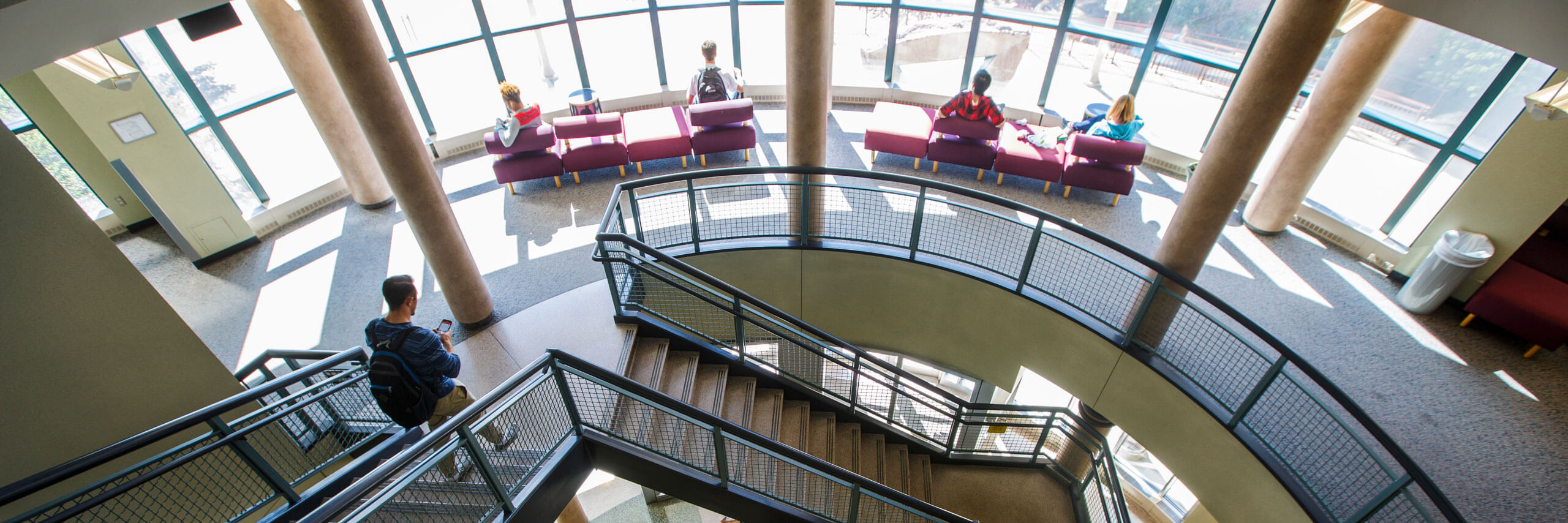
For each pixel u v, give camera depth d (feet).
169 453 9.96
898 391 19.27
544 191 26.37
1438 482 15.56
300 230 24.45
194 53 22.00
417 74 27.84
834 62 32.01
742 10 30.66
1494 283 18.44
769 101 32.89
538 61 30.40
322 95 22.25
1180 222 16.34
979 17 28.76
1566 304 17.37
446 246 17.29
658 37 30.60
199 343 12.04
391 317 11.75
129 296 10.73
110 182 22.80
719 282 16.20
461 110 29.71
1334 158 22.71
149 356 11.27
